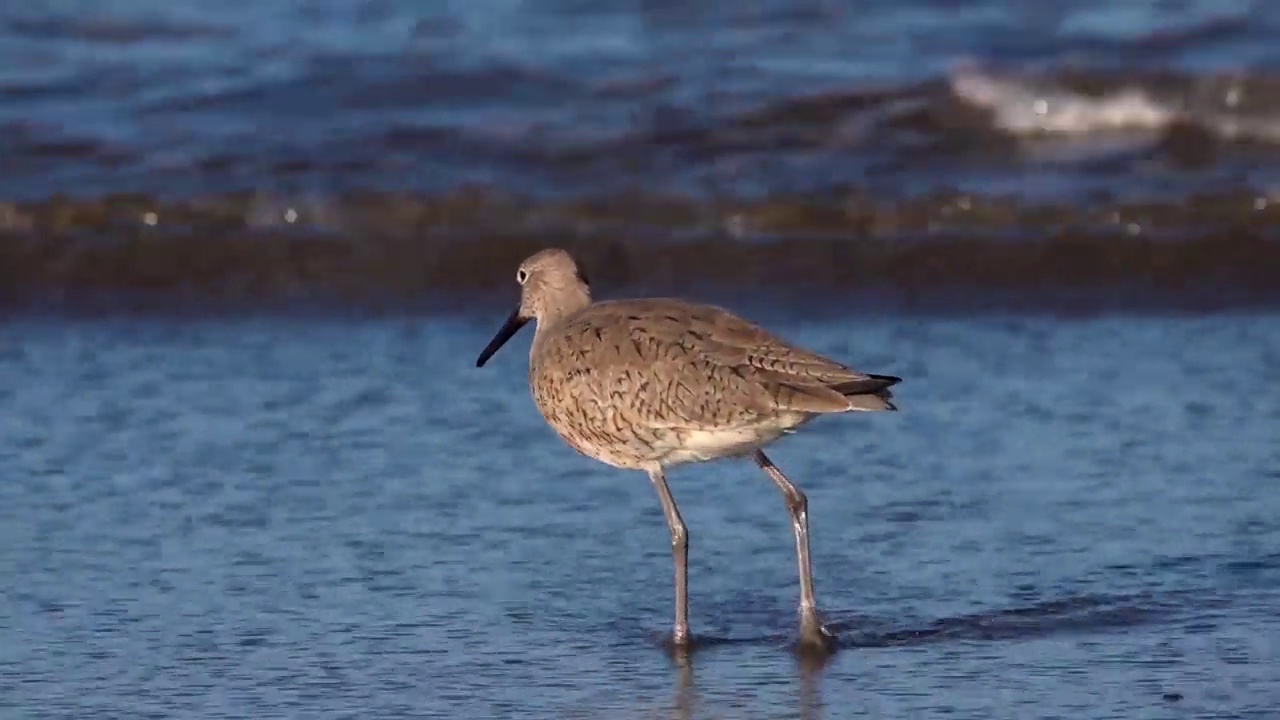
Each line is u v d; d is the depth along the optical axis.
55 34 24.12
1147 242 18.45
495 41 24.12
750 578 11.38
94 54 23.45
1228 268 18.06
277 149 20.56
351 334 16.58
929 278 18.02
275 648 10.26
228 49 23.73
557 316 11.88
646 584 11.30
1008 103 21.86
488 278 18.03
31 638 10.37
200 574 11.37
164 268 17.92
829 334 16.45
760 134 21.22
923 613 10.73
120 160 20.25
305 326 16.80
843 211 19.16
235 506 12.55
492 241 18.42
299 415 14.41
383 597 11.04
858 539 11.93
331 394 14.91
